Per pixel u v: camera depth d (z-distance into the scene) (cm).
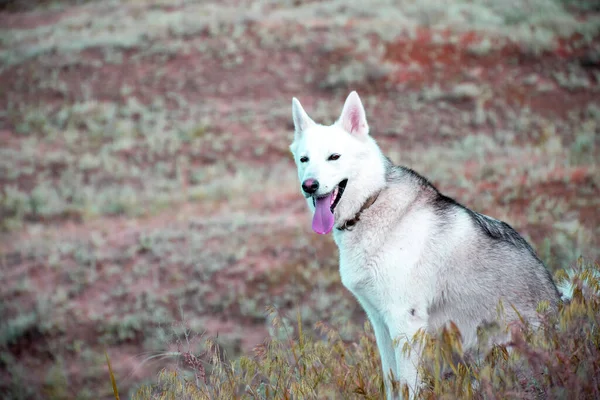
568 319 353
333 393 382
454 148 2178
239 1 3522
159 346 1246
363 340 547
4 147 2492
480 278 472
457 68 2636
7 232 1953
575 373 339
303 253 1533
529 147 2112
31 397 1234
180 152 2364
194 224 1811
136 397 466
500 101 2431
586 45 2683
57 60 2991
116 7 3712
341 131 534
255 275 1479
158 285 1516
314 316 1249
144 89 2739
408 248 480
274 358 455
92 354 1319
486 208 1566
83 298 1522
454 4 3144
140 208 2028
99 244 1775
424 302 476
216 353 477
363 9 3122
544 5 3073
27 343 1392
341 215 511
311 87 2616
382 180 508
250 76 2711
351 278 498
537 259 496
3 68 2988
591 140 2083
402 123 2370
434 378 363
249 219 1780
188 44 2950
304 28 2961
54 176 2297
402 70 2631
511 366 356
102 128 2548
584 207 1490
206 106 2589
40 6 3969
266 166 2222
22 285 1602
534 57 2645
